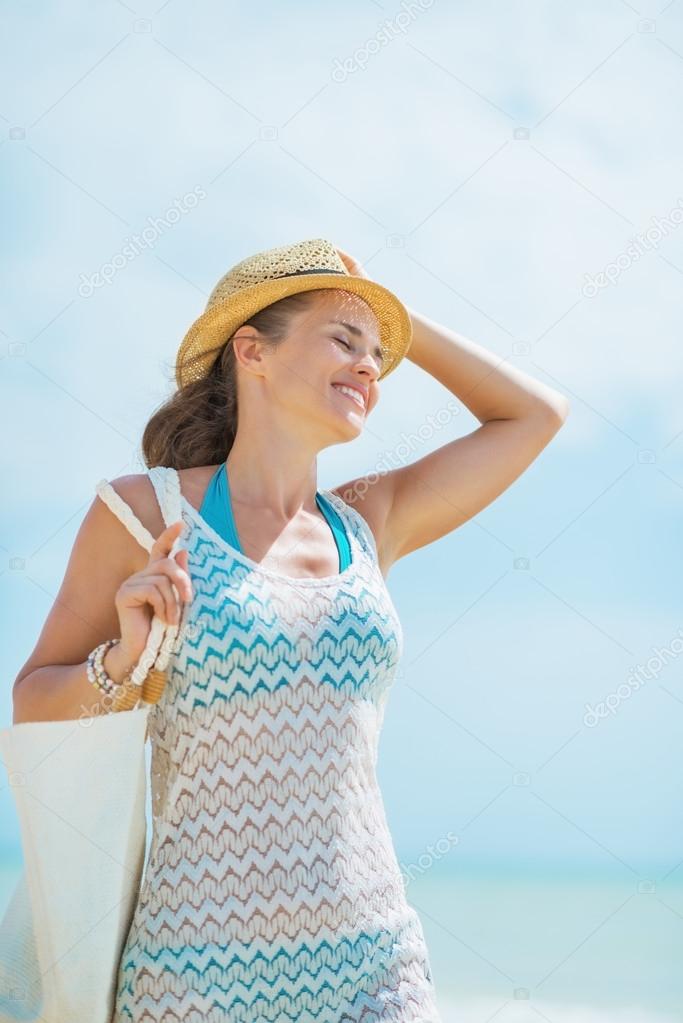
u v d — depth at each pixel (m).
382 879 3.63
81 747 3.52
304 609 3.77
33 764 3.54
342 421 4.18
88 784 3.52
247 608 3.69
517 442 4.79
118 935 3.52
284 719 3.62
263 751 3.59
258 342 4.31
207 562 3.79
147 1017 3.42
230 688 3.62
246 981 3.41
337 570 4.02
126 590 3.46
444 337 4.91
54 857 3.50
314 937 3.47
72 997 3.46
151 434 4.65
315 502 4.29
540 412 4.85
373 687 3.84
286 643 3.68
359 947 3.51
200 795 3.57
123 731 3.51
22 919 3.59
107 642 3.64
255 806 3.54
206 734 3.60
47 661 3.91
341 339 4.29
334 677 3.72
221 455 4.54
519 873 26.27
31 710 3.73
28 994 3.54
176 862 3.54
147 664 3.49
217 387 4.58
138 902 3.62
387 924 3.58
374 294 4.48
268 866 3.50
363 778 3.72
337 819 3.59
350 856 3.58
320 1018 3.43
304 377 4.19
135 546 3.90
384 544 4.62
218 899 3.47
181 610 3.63
